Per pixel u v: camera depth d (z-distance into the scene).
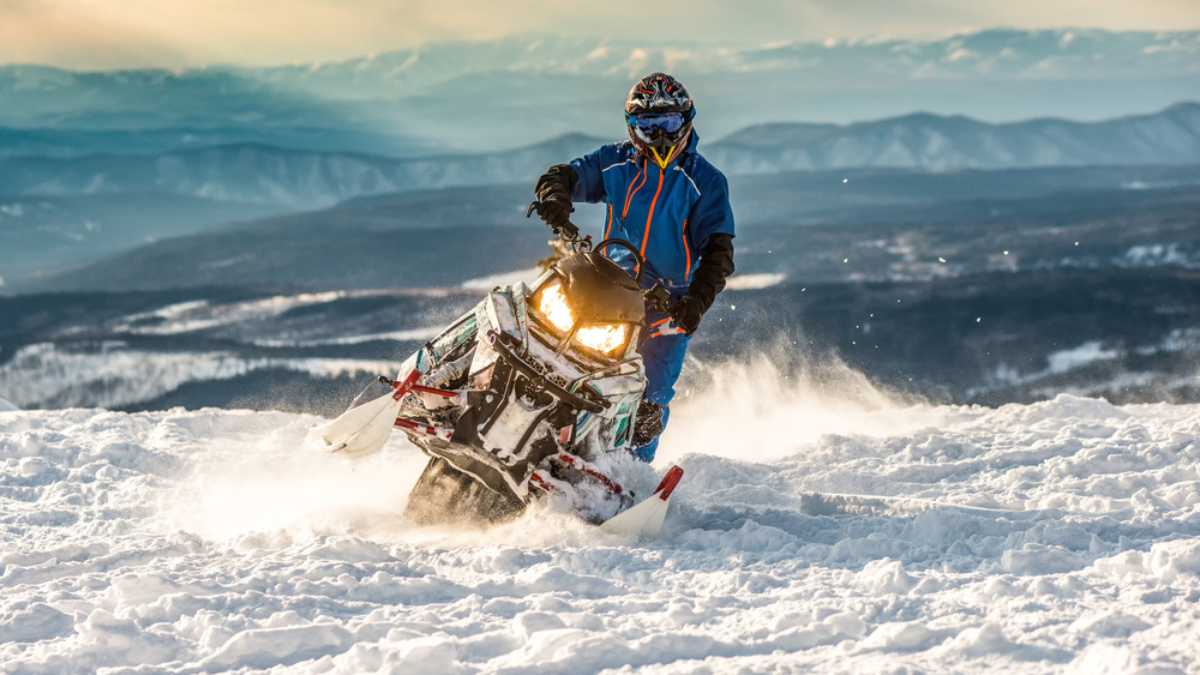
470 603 7.08
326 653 6.23
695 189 10.29
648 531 9.09
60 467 12.38
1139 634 6.06
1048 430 14.79
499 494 9.34
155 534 9.38
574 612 6.81
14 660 6.00
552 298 8.98
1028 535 8.43
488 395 8.73
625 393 9.01
